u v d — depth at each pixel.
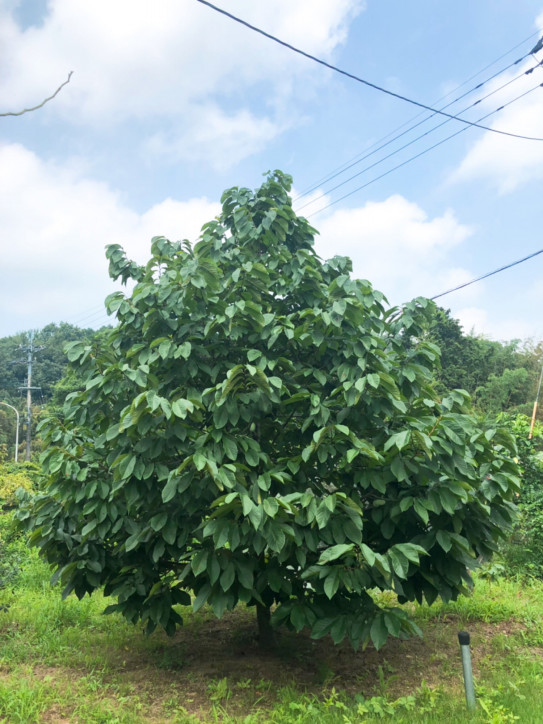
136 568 5.52
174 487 4.68
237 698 5.22
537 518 9.34
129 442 5.09
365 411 5.15
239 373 4.79
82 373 5.87
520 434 10.28
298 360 5.60
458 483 4.89
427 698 4.98
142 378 4.98
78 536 5.87
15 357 72.50
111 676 5.71
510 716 4.52
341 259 6.13
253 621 7.59
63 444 5.97
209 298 5.29
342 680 5.65
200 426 5.52
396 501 5.15
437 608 7.65
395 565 4.44
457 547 4.99
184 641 6.85
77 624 7.30
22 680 5.34
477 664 6.07
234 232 6.52
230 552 4.78
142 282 5.88
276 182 6.37
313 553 5.27
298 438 5.70
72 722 4.68
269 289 5.81
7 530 10.77
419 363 5.71
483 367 37.00
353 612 4.90
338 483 5.47
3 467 17.00
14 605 8.02
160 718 4.83
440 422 4.86
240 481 4.82
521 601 7.99
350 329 5.21
